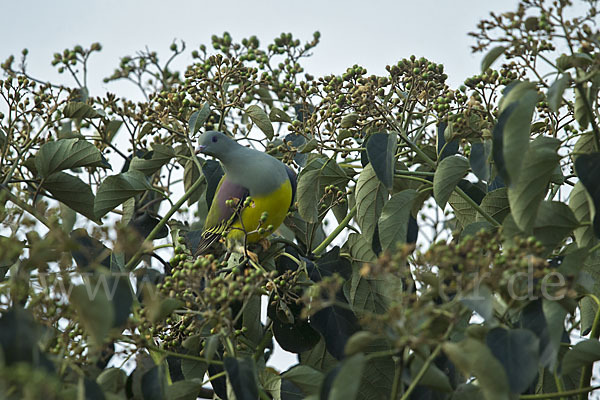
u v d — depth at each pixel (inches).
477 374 187.0
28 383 166.7
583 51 220.4
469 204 323.6
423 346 210.5
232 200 289.0
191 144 350.6
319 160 327.6
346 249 321.1
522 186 221.0
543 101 305.6
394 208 280.4
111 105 358.0
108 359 264.8
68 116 346.9
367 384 270.7
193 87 350.3
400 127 322.0
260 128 355.3
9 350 187.2
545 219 224.2
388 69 324.8
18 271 220.5
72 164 309.4
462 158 284.7
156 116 352.2
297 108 391.9
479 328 212.4
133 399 233.8
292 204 366.3
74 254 279.6
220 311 228.2
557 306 208.2
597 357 212.5
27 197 347.9
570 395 218.8
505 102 223.8
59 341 220.8
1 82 317.4
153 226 360.2
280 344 296.7
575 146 285.4
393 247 276.8
